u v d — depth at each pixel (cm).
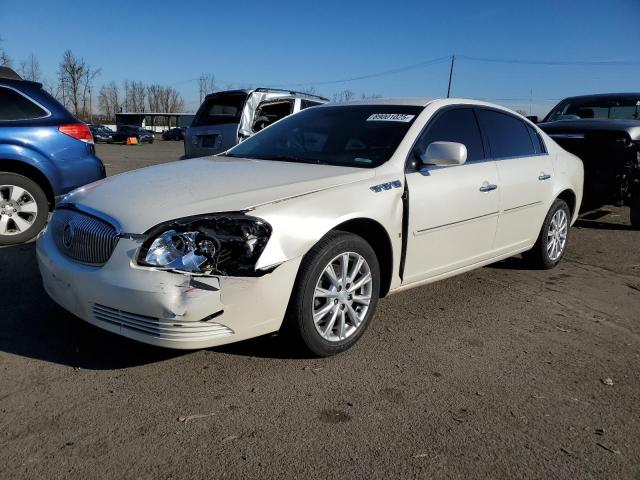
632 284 514
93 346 330
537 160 494
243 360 321
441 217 385
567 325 405
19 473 219
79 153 591
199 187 319
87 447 237
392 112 414
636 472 238
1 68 575
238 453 238
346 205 324
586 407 290
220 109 951
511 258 580
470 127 435
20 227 573
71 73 6450
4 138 550
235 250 281
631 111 848
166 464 229
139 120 7081
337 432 256
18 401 270
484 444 253
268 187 316
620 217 857
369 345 353
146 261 276
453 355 344
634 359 351
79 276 294
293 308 305
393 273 364
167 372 304
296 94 995
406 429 262
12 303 392
